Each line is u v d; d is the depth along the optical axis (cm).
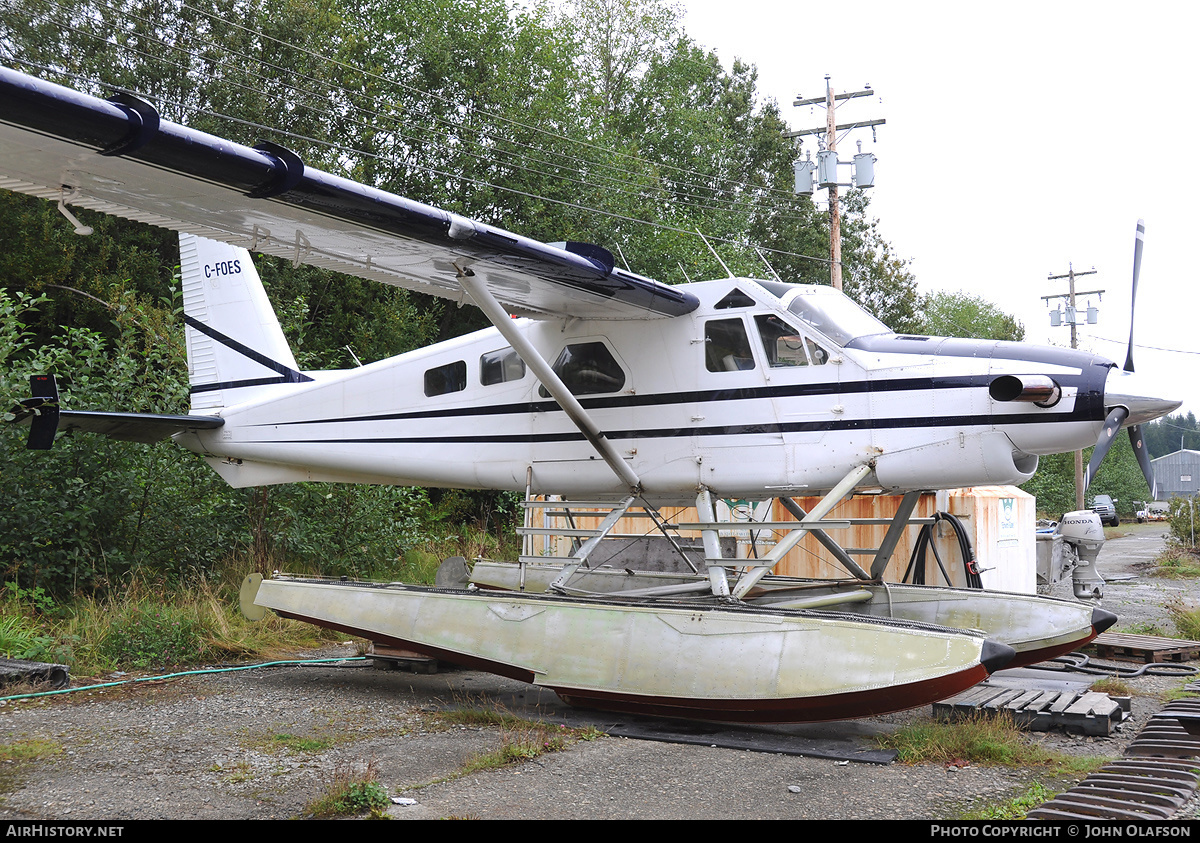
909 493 669
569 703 584
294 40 1694
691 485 619
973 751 465
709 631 527
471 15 1945
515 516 1608
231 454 817
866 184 1888
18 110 354
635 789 409
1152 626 938
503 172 1880
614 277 568
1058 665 739
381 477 764
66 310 1444
